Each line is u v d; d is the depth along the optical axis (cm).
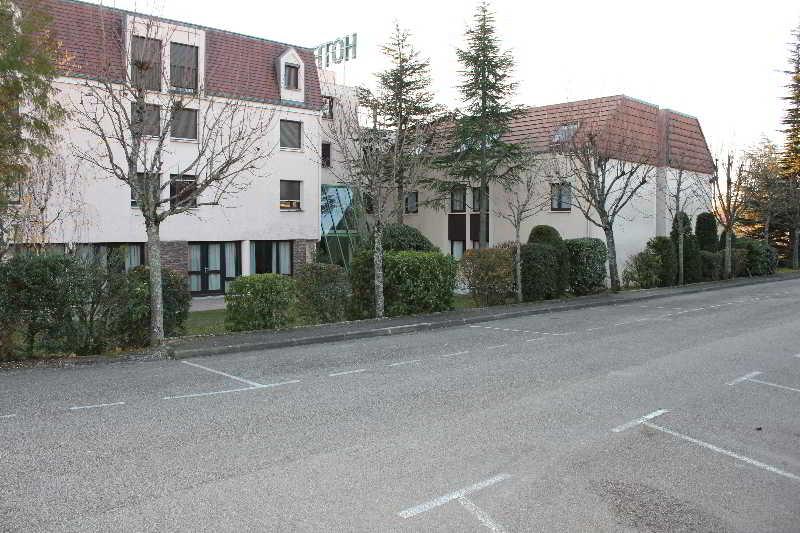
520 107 3002
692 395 878
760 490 553
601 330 1539
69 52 2189
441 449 638
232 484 539
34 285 1070
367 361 1118
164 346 1187
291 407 794
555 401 836
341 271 1627
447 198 3400
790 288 2847
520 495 529
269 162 2975
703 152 3625
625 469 594
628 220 3056
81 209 2147
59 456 604
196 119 2686
